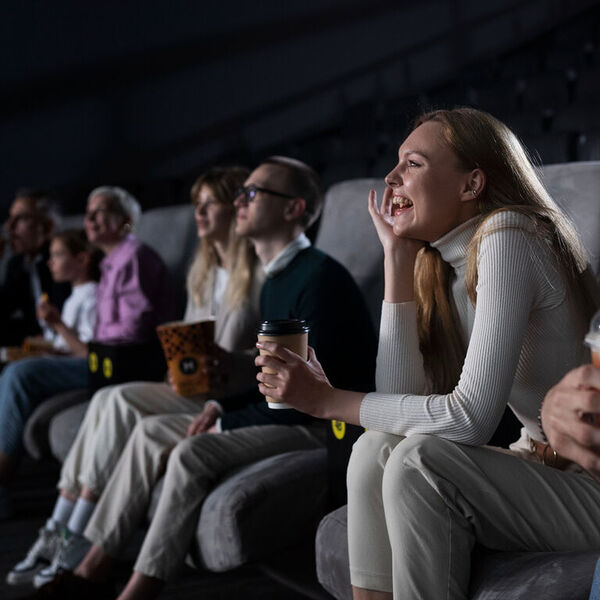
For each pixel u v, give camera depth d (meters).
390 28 6.91
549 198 1.24
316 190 1.91
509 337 1.08
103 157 5.50
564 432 0.80
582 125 3.72
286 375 1.19
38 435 2.50
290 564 1.63
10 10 5.11
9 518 2.60
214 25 5.97
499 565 1.05
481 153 1.20
